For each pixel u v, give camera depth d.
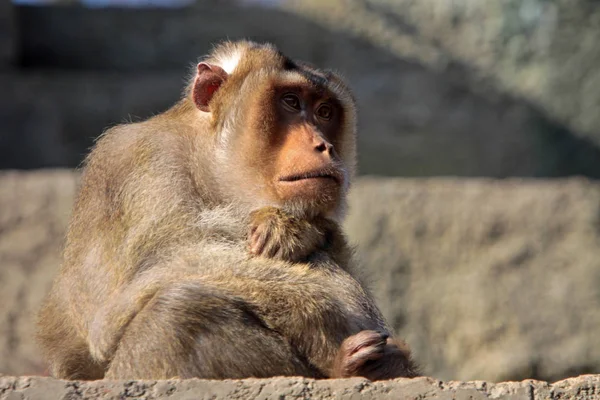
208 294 26.25
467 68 83.81
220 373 25.80
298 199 29.19
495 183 58.84
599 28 83.69
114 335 27.09
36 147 76.75
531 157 82.25
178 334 25.77
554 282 57.28
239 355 25.94
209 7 84.69
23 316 53.00
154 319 25.97
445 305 56.41
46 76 79.44
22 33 82.56
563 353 56.16
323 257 28.69
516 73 84.00
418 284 56.56
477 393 22.92
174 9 84.38
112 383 22.19
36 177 55.56
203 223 28.50
